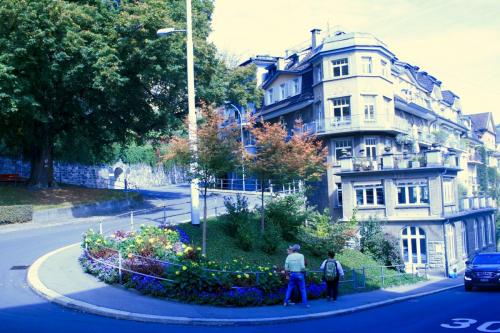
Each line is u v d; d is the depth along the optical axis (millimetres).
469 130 73688
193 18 33031
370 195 36500
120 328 11188
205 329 11680
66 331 10664
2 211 27453
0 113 29453
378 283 23344
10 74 26453
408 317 13875
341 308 14844
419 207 34719
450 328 12047
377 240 31250
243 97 40219
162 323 12000
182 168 20484
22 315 11859
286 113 50125
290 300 15539
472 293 20953
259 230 23875
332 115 42875
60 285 14578
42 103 31656
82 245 18688
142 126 36719
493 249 47219
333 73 43094
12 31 27109
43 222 29078
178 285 14125
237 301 14172
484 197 47156
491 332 11477
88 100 33906
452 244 35656
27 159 42812
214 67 33844
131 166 61062
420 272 32875
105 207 34406
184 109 35219
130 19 28641
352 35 42312
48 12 26656
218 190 52312
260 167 22766
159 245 17328
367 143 42938
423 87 55250
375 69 42562
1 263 17703
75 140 38625
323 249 25781
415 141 45812
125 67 30328
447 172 35688
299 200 29109
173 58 29906
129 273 15000
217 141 18891
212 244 21328
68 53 27891
